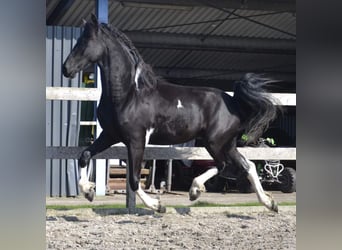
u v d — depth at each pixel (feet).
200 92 28.30
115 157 29.55
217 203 33.53
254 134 28.50
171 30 57.67
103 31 26.48
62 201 34.40
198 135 28.30
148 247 21.72
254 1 50.72
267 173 40.19
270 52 62.23
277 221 27.66
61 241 22.38
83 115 39.11
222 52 62.80
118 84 26.35
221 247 21.93
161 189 42.42
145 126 26.94
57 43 37.55
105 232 24.34
